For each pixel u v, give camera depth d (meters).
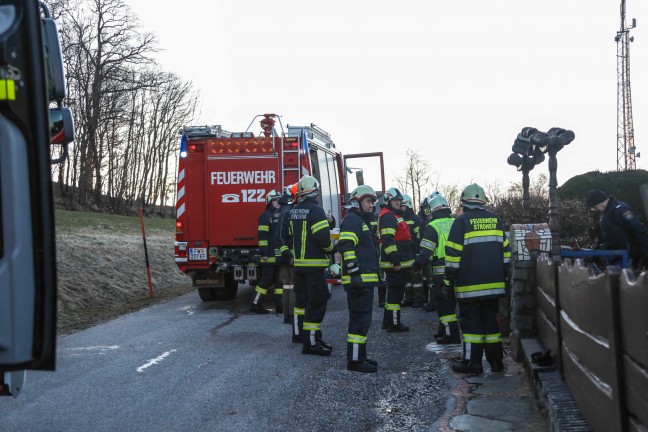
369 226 7.71
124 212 54.88
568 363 4.75
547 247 7.21
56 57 3.89
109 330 10.63
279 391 6.68
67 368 7.76
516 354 7.25
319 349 8.37
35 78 3.38
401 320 11.12
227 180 13.08
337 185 17.36
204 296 14.33
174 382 7.05
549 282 5.77
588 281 3.68
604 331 3.30
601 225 8.77
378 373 7.44
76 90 45.84
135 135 56.94
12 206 3.29
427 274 11.98
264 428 5.57
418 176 37.66
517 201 16.03
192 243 13.06
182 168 13.16
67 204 48.28
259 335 9.84
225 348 8.88
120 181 56.50
